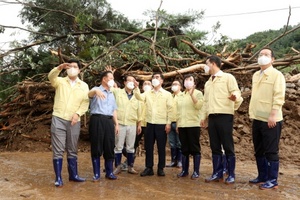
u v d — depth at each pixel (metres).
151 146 5.60
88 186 4.83
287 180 5.35
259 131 4.97
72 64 4.94
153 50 8.71
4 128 9.03
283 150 7.27
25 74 10.84
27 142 8.84
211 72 5.20
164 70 8.95
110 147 5.21
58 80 4.98
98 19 12.84
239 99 5.08
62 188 4.68
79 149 8.48
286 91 8.93
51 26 12.09
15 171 5.88
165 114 5.59
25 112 9.33
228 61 8.75
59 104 4.88
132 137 5.84
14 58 10.34
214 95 5.09
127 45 9.73
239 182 5.19
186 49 10.45
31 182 5.03
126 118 5.75
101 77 5.24
